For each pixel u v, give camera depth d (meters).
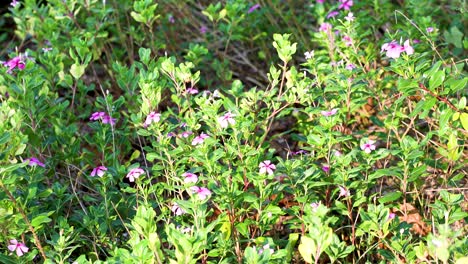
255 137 2.27
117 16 2.91
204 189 1.86
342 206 2.04
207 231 1.78
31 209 1.94
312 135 2.09
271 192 2.01
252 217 2.20
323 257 2.14
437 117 2.28
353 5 2.78
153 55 2.98
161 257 1.72
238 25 3.02
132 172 2.03
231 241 1.98
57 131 2.31
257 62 3.12
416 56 2.17
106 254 2.14
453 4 2.82
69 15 2.75
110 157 2.25
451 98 2.30
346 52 2.46
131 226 1.99
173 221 2.11
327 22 2.76
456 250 1.71
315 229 1.72
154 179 2.44
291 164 2.02
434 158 2.40
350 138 2.10
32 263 2.03
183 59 3.06
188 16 3.11
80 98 2.59
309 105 2.30
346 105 2.30
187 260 1.68
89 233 2.17
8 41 3.32
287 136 2.71
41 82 2.20
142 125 2.18
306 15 3.21
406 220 2.12
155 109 2.27
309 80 2.23
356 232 2.05
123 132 2.29
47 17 2.84
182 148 2.06
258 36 2.93
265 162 1.97
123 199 2.12
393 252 1.96
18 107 2.19
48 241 1.91
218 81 3.00
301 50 3.06
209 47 3.02
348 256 2.16
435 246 1.69
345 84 2.22
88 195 2.31
